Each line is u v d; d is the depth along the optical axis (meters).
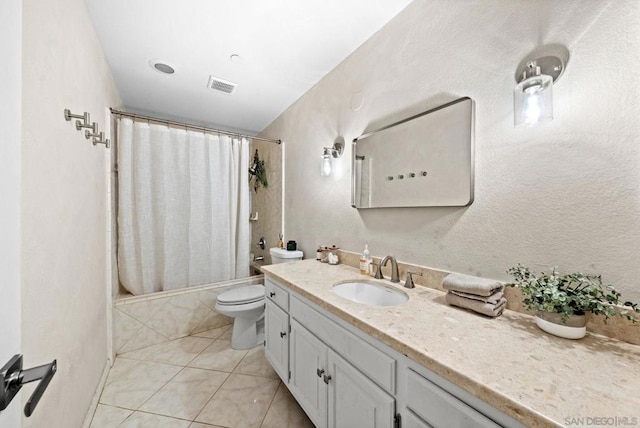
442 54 1.20
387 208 1.48
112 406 1.40
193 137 2.39
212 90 2.31
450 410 0.62
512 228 0.95
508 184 0.97
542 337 0.75
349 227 1.77
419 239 1.30
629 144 0.71
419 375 0.70
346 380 0.96
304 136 2.33
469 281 0.96
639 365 0.61
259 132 3.39
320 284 1.30
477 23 1.06
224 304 1.93
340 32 1.56
